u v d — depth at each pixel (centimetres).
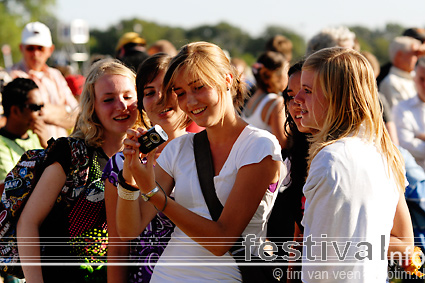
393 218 223
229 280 232
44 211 270
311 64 221
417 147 502
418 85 507
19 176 279
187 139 251
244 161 229
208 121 230
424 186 324
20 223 269
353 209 203
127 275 260
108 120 278
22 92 386
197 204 237
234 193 227
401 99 566
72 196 272
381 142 220
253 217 235
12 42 5825
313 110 221
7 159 377
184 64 228
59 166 271
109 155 284
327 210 204
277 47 644
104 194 262
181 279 236
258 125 475
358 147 210
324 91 215
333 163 204
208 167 238
